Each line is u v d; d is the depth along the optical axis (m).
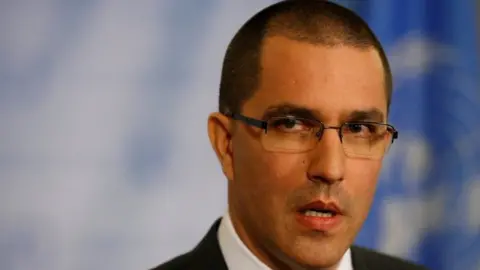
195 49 5.99
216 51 6.02
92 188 5.81
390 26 6.25
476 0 6.27
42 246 5.73
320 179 3.21
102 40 5.85
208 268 3.67
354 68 3.25
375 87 3.32
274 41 3.31
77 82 5.80
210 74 6.01
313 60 3.22
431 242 6.26
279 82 3.24
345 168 3.25
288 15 3.36
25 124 5.72
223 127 3.59
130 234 5.87
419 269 4.73
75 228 5.79
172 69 5.95
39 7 5.77
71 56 5.80
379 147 3.38
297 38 3.26
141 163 5.89
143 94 5.91
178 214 5.95
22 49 5.73
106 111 5.84
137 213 5.88
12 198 5.69
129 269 5.87
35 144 5.73
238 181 3.48
